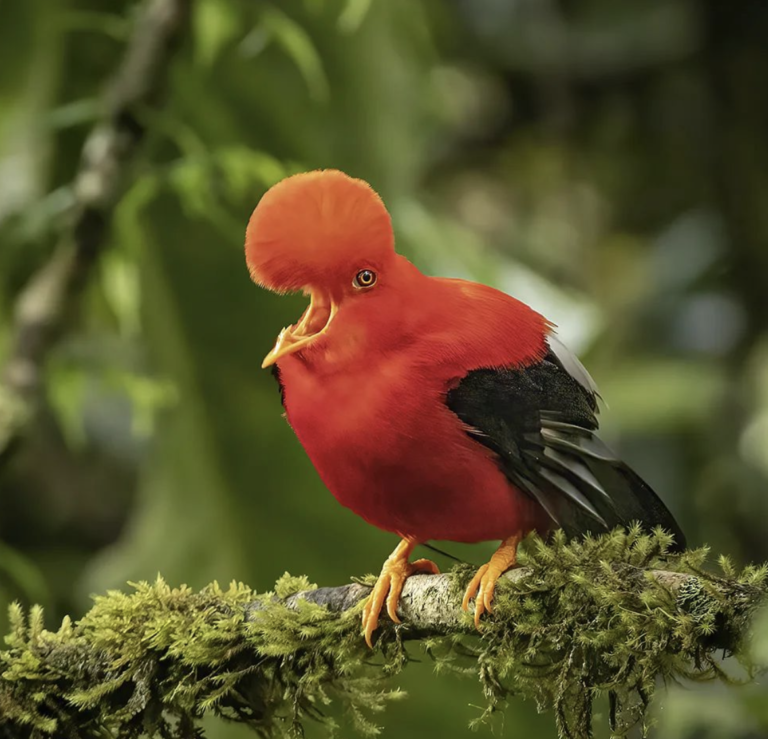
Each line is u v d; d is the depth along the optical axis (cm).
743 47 1550
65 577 1560
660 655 512
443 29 1565
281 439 1061
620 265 1678
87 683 620
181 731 623
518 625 557
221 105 1116
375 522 650
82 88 1087
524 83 1716
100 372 1034
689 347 1555
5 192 1078
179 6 953
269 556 1051
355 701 610
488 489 611
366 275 599
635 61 1642
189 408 1064
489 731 975
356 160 1135
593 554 559
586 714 543
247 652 617
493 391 604
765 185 1555
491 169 1812
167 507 1060
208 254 1070
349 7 990
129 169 955
